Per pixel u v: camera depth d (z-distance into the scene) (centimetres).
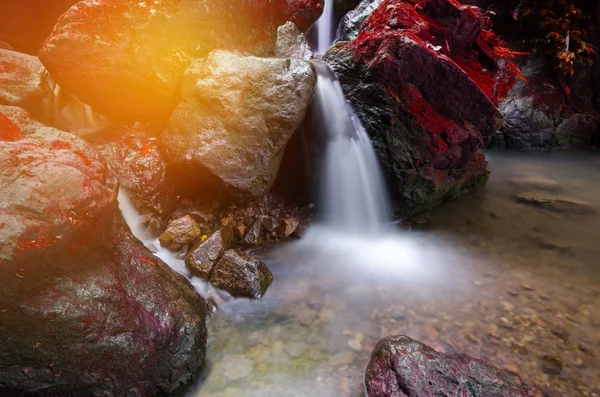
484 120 187
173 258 139
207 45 156
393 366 96
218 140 140
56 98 164
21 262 75
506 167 278
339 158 179
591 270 146
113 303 88
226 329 115
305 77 147
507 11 345
